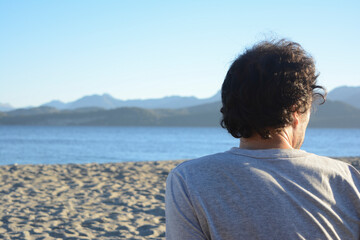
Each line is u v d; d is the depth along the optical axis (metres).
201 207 0.93
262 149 1.01
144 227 4.83
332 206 0.94
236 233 0.91
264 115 0.97
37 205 6.01
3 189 7.41
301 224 0.91
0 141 60.47
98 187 7.70
